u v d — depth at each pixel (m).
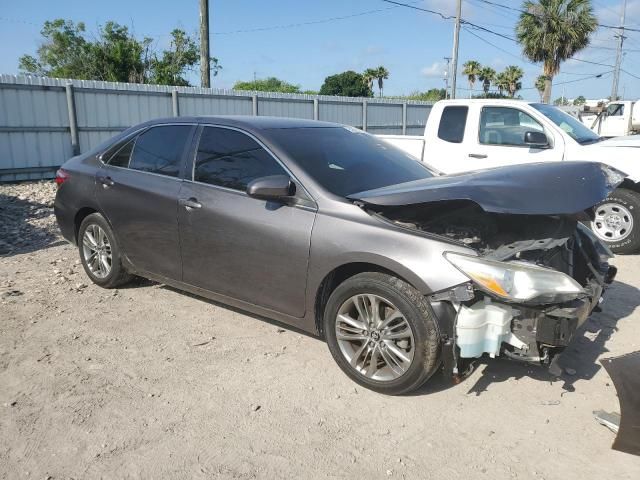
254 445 3.04
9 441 3.06
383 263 3.40
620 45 42.84
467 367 3.46
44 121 14.24
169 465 2.87
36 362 3.96
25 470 2.82
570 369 3.90
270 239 3.90
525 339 3.25
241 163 4.25
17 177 13.96
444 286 3.21
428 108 25.72
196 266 4.45
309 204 3.81
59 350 4.16
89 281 5.74
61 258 6.73
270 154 4.12
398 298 3.34
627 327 4.65
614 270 4.27
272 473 2.82
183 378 3.75
